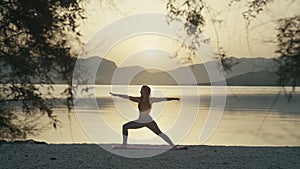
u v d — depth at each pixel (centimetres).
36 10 1248
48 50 1253
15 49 1280
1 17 1270
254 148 1562
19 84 1335
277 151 1491
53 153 1392
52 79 1298
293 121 2977
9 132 1405
